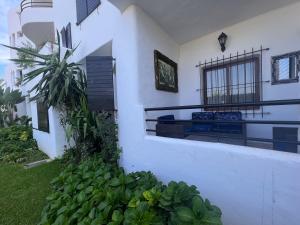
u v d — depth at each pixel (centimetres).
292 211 172
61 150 599
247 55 411
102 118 414
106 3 408
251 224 199
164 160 287
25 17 862
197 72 496
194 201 176
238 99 433
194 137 426
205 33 466
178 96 515
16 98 1084
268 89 386
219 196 224
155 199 203
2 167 559
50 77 488
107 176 301
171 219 180
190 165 252
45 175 464
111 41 412
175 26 421
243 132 330
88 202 241
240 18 401
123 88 370
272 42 378
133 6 333
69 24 627
